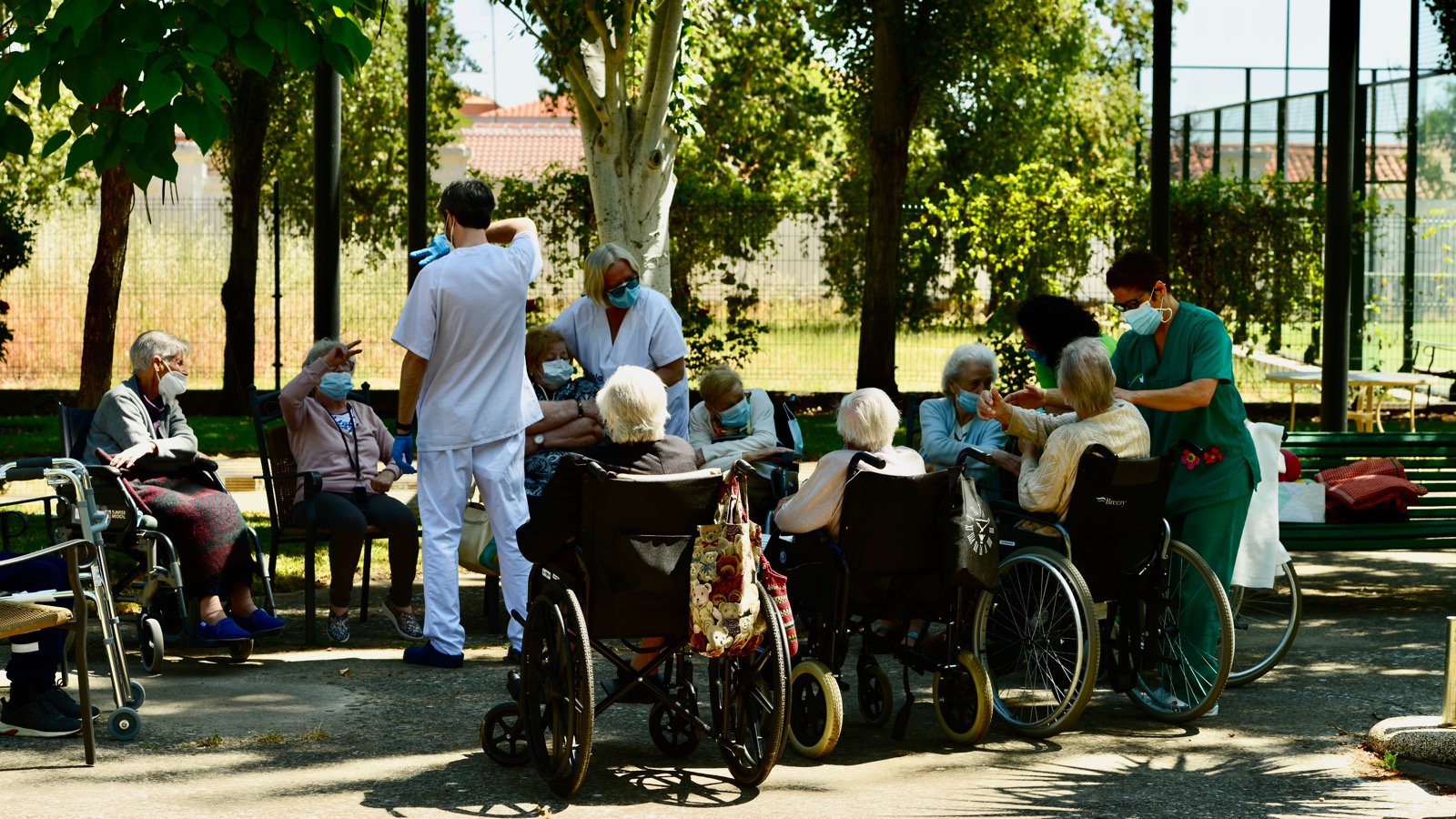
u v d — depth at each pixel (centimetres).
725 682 467
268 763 479
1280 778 468
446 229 632
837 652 509
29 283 1694
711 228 1672
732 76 2208
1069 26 2694
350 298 1750
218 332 1755
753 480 668
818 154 2800
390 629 696
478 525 684
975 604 543
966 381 650
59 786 448
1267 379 1445
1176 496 575
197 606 637
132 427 625
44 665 508
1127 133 2872
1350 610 753
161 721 528
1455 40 1719
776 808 438
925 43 1603
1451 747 479
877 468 492
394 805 436
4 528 554
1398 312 1802
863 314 1673
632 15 1024
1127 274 584
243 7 586
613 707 564
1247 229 1705
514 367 626
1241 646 661
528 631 462
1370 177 1889
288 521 674
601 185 1065
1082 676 510
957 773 479
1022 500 552
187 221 1734
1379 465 767
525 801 443
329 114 924
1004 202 1747
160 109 576
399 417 621
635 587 445
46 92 570
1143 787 460
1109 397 547
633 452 496
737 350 1691
